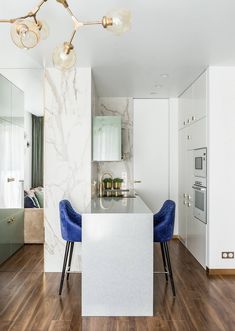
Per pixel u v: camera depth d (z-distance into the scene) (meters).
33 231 5.24
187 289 3.38
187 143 4.98
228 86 3.83
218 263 3.84
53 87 3.93
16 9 2.40
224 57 3.48
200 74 4.17
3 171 4.29
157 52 3.32
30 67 3.91
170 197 5.73
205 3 2.32
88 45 3.11
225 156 3.83
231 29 2.76
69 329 2.53
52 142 3.94
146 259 2.79
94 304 2.79
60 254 3.94
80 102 3.93
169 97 5.67
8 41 3.03
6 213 4.40
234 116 3.83
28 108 4.68
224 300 3.10
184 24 2.65
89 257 2.80
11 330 2.50
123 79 4.41
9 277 3.75
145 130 5.75
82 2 2.30
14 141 4.71
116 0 2.27
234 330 2.52
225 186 3.83
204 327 2.57
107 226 2.80
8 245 4.49
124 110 5.63
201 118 4.16
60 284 3.25
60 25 2.67
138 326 2.59
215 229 3.83
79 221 3.58
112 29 1.73
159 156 5.75
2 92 4.25
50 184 3.95
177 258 4.56
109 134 4.24
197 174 4.38
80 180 3.95
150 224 2.80
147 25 2.66
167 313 2.82
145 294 2.79
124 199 4.15
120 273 2.79
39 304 2.99
